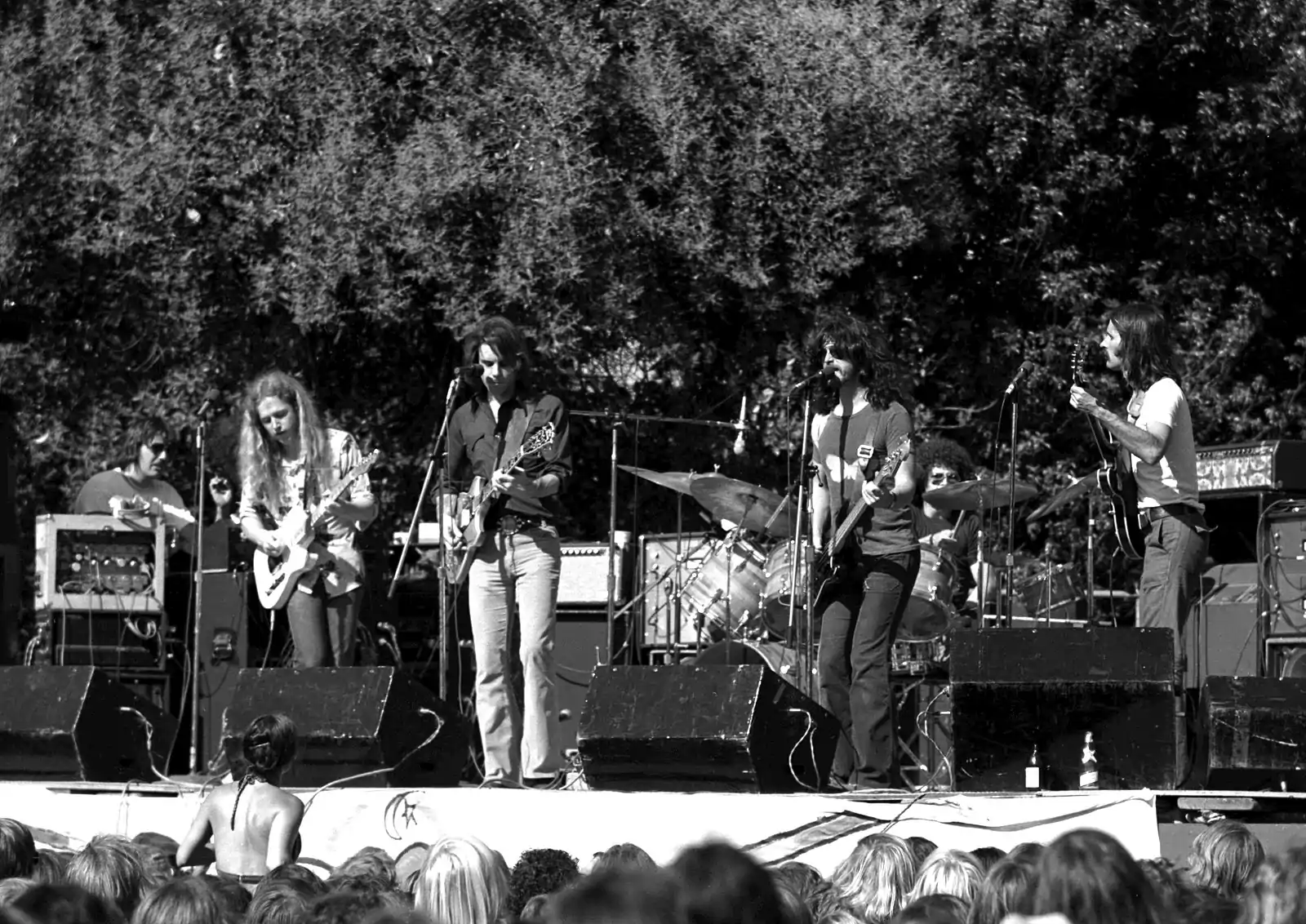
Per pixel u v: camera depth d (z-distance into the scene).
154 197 33.03
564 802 17.20
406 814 17.69
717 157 33.53
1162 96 37.12
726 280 34.75
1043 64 35.53
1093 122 35.78
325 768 18.58
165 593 26.58
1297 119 35.69
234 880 12.05
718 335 36.16
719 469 35.59
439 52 32.69
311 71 32.72
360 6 32.31
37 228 34.78
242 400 24.12
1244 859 13.16
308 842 17.97
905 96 33.53
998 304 37.53
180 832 18.80
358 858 14.41
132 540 26.08
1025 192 35.97
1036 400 36.28
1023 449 35.88
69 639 25.59
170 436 33.44
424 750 18.77
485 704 19.38
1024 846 9.74
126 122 33.84
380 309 32.47
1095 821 15.85
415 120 33.16
